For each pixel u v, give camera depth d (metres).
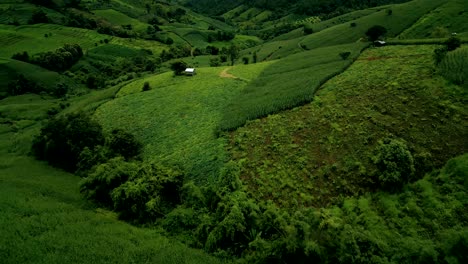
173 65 96.81
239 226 30.42
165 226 35.69
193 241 32.97
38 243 30.09
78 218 36.91
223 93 72.94
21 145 71.00
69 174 55.44
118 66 146.88
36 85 118.94
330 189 34.66
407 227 28.08
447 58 53.88
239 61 135.88
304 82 61.28
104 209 41.19
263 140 45.88
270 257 27.09
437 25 107.94
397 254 25.34
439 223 27.64
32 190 44.31
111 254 29.75
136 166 44.56
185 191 39.12
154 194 38.56
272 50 154.50
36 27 171.12
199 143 51.09
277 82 69.38
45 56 135.25
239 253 30.09
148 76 105.62
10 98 109.88
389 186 32.31
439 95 44.94
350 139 40.84
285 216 31.42
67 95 113.06
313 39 148.00
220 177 38.53
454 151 35.25
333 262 25.48
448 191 30.17
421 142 37.44
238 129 50.97
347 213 31.17
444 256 23.67
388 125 41.44
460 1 117.38
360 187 33.81
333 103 50.78
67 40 165.00
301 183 36.25
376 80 54.56
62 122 62.09
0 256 27.33
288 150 42.12
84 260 28.45
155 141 56.88
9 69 121.75
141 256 30.06
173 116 65.56
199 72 97.56
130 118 68.69
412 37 107.81
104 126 67.38
